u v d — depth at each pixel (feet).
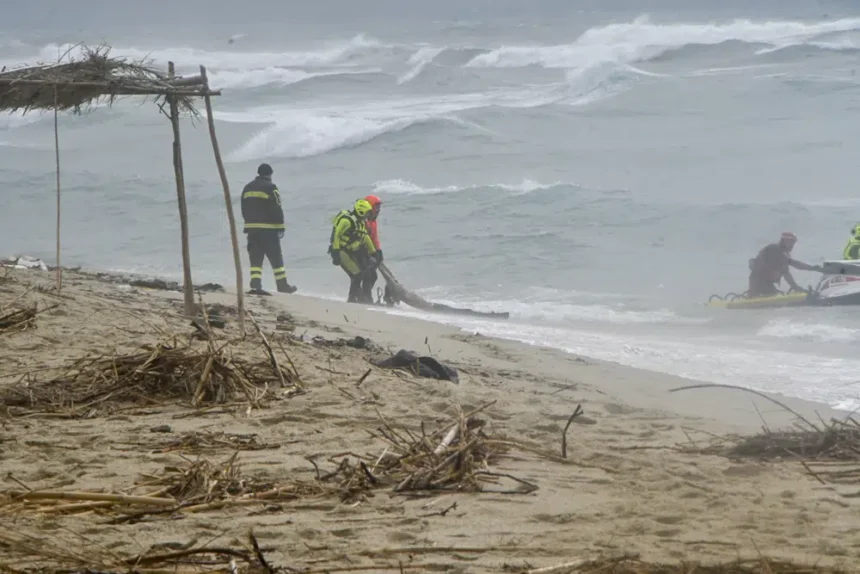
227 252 278.87
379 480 70.64
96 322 130.82
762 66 654.12
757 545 56.65
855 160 386.52
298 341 133.69
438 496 67.41
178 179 146.10
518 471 74.90
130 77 133.59
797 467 76.59
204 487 67.67
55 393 98.78
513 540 57.67
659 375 134.62
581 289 233.55
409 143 444.14
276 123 465.88
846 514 63.46
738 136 439.22
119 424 89.56
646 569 52.24
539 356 144.05
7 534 56.65
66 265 262.67
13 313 127.03
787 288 242.58
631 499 67.00
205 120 524.52
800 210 306.14
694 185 362.12
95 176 382.63
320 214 324.60
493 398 105.29
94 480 70.38
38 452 78.84
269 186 206.90
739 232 288.10
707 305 212.02
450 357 139.74
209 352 104.06
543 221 302.04
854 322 187.62
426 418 93.56
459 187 352.69
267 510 63.67
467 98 614.34
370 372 114.42
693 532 59.41
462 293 232.32
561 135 462.60
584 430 94.68
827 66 634.43
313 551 55.36
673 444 87.92
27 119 538.88
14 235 303.48
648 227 293.23
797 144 416.67
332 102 626.64
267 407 97.14
